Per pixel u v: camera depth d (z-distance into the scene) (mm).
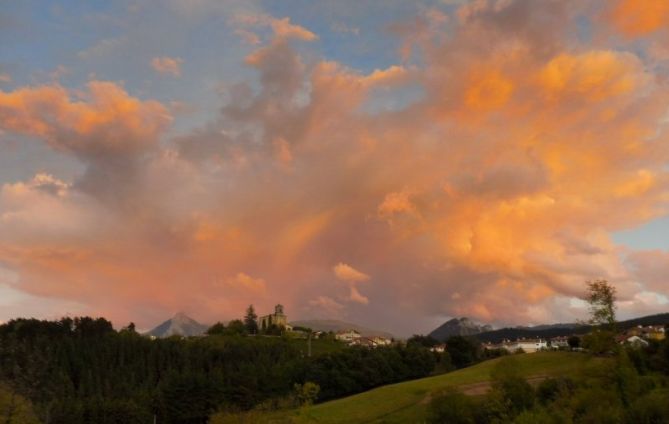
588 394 65938
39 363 198875
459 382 146375
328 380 178250
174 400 170250
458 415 89625
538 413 70688
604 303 70250
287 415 105938
